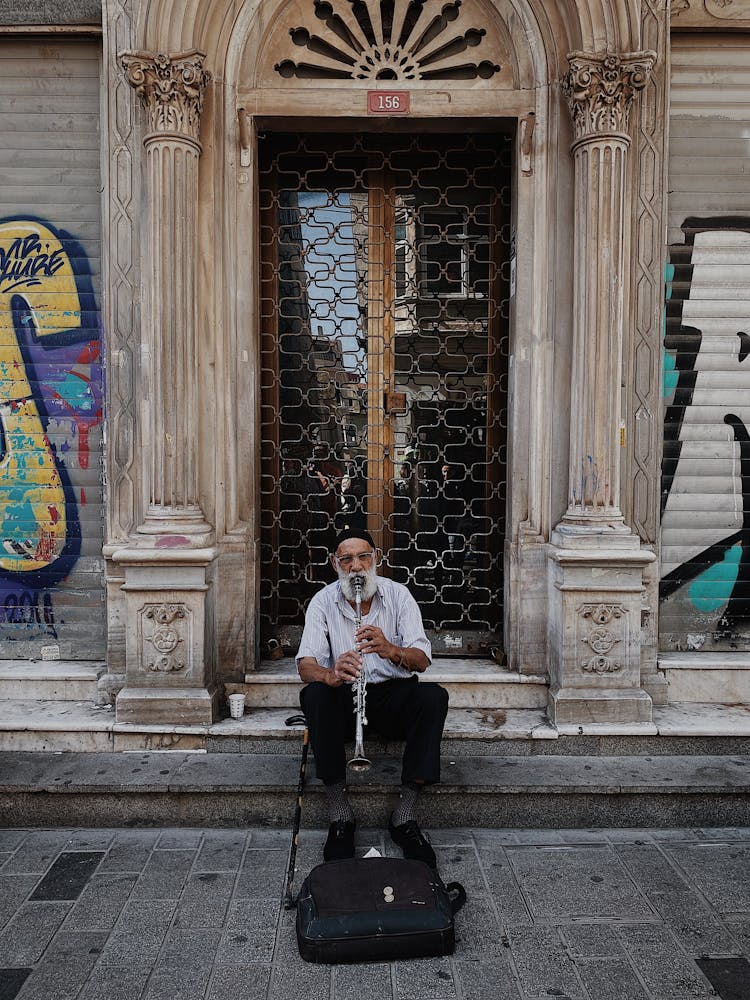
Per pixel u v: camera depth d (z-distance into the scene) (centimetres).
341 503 438
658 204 385
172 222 364
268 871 302
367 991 240
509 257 425
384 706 332
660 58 382
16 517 416
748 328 412
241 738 363
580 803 336
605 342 366
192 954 255
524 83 390
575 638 368
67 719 374
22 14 393
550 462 390
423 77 399
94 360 411
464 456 437
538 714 385
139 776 339
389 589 348
